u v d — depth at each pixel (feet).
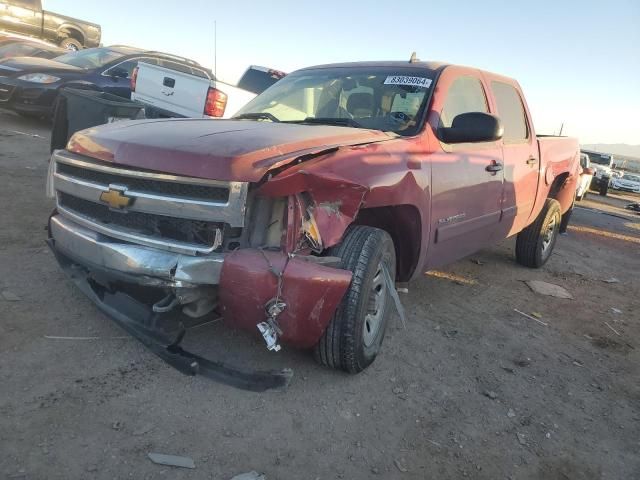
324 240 9.00
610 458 9.62
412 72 13.99
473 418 10.14
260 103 14.56
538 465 9.12
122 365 9.82
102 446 7.79
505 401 10.93
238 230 8.85
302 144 9.57
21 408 8.27
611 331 15.98
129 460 7.61
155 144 9.18
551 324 15.78
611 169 116.98
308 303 8.71
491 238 16.52
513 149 16.70
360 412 9.68
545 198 20.07
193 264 8.59
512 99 17.54
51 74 31.96
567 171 22.06
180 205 8.70
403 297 15.92
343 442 8.82
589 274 23.09
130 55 35.55
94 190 9.71
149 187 9.05
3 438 7.59
